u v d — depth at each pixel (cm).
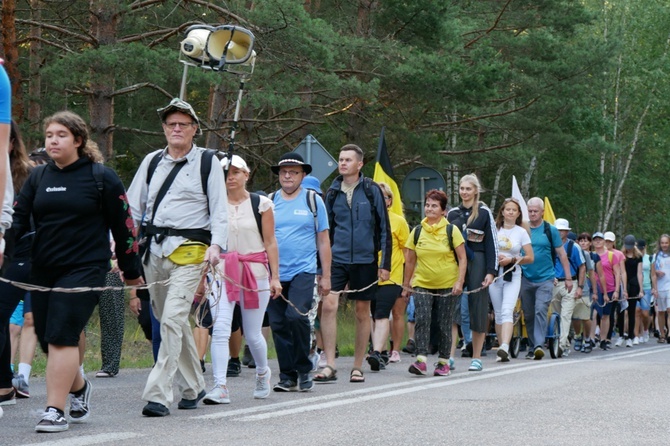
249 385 1526
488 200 6475
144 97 4116
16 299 1141
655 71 6638
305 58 3123
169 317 1108
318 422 1051
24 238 1142
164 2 3192
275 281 1298
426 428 1008
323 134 4522
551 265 2303
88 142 1015
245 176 1288
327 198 1598
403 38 3928
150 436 942
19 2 3856
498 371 1808
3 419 1080
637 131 6731
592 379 1609
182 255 1118
